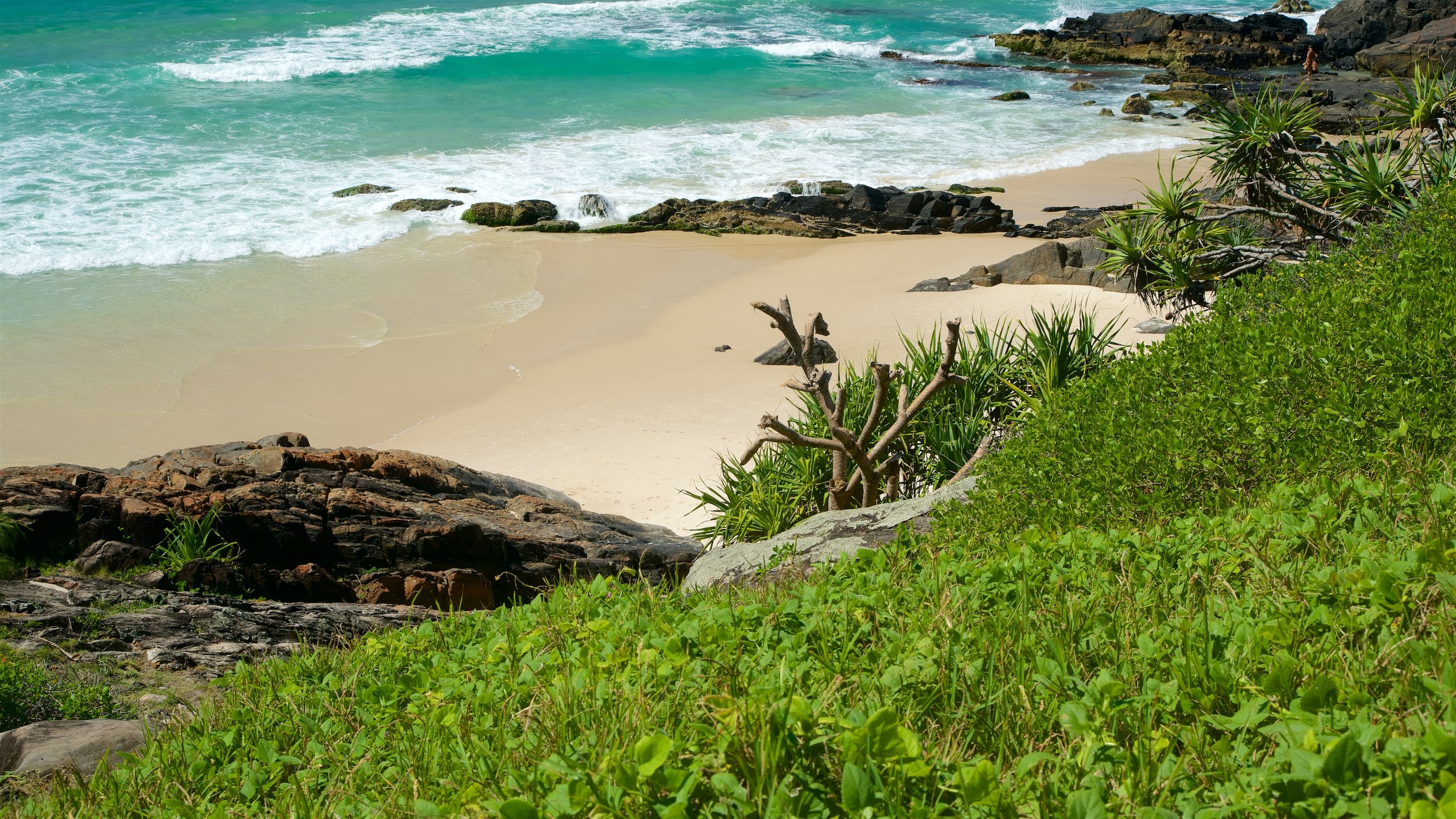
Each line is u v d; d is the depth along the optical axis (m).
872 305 25.39
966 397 11.55
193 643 8.15
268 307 25.27
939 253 30.06
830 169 39.09
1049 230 32.56
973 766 2.80
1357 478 4.77
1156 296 15.09
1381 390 5.40
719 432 18.97
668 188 36.56
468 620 6.27
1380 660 3.11
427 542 11.06
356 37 55.47
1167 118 48.03
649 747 2.77
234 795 4.14
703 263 29.94
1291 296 7.84
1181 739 2.98
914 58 59.97
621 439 18.78
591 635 4.81
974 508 6.73
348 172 36.00
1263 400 5.85
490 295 26.97
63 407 19.73
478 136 40.97
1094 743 2.88
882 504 9.31
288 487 11.48
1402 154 13.11
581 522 13.03
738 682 3.71
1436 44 54.56
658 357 22.81
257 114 41.78
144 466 11.91
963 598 4.36
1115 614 4.01
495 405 20.64
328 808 3.70
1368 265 8.09
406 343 23.70
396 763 3.95
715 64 55.12
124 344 22.67
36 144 35.88
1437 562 3.65
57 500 10.35
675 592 5.97
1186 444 5.81
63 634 7.88
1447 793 2.10
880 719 2.76
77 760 5.34
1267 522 4.61
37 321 23.53
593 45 57.34
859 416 11.66
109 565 9.91
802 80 52.94
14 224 28.97
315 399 20.77
